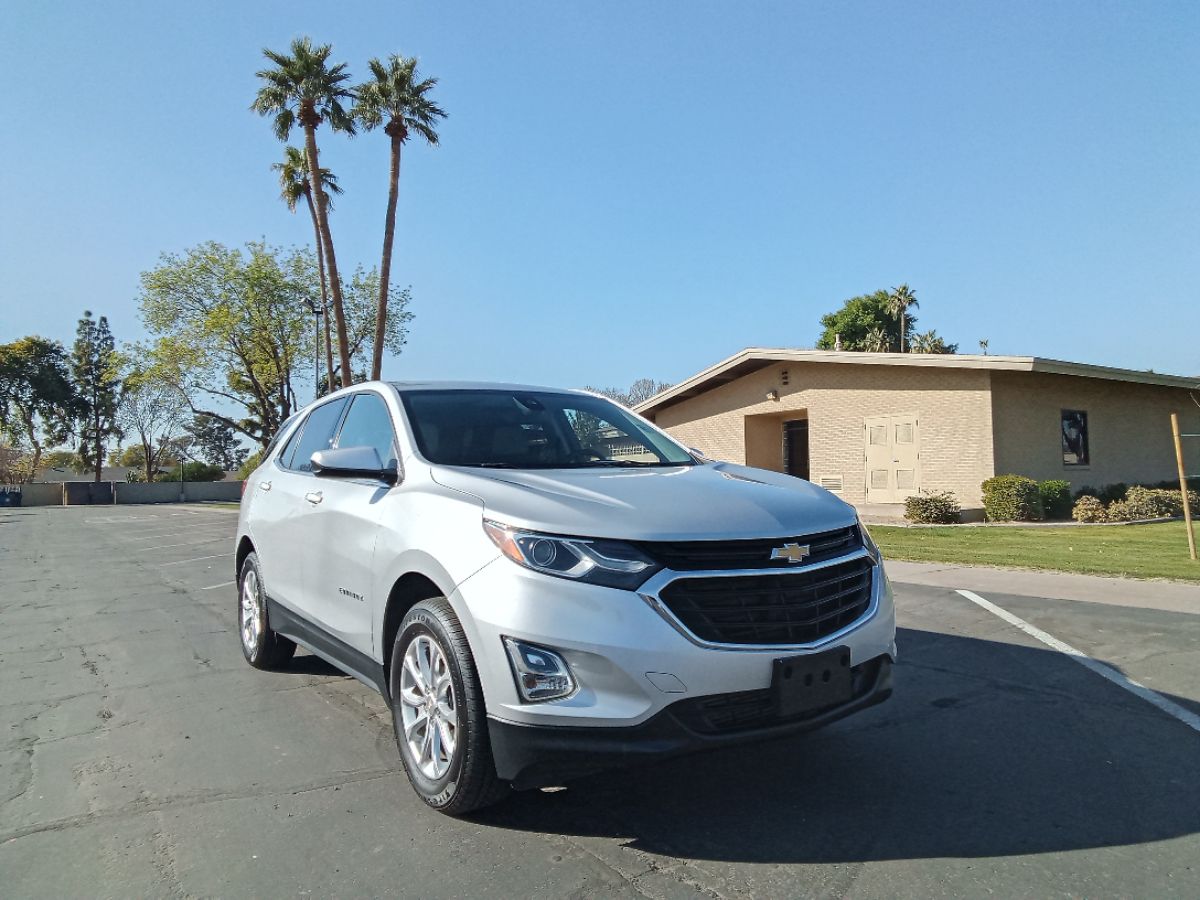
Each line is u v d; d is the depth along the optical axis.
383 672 3.96
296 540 5.12
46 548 18.97
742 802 3.63
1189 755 4.09
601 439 4.78
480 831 3.39
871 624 3.54
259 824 3.50
